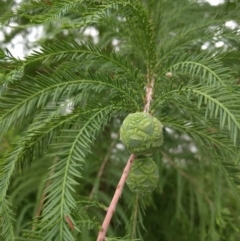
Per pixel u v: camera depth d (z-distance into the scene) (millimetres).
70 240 338
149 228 730
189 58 408
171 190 761
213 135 411
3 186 374
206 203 697
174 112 558
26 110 381
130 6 400
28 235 341
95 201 376
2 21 422
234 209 757
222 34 490
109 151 673
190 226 695
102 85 398
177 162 715
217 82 375
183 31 515
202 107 426
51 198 352
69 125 387
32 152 390
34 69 634
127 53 541
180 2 558
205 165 710
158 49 502
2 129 378
